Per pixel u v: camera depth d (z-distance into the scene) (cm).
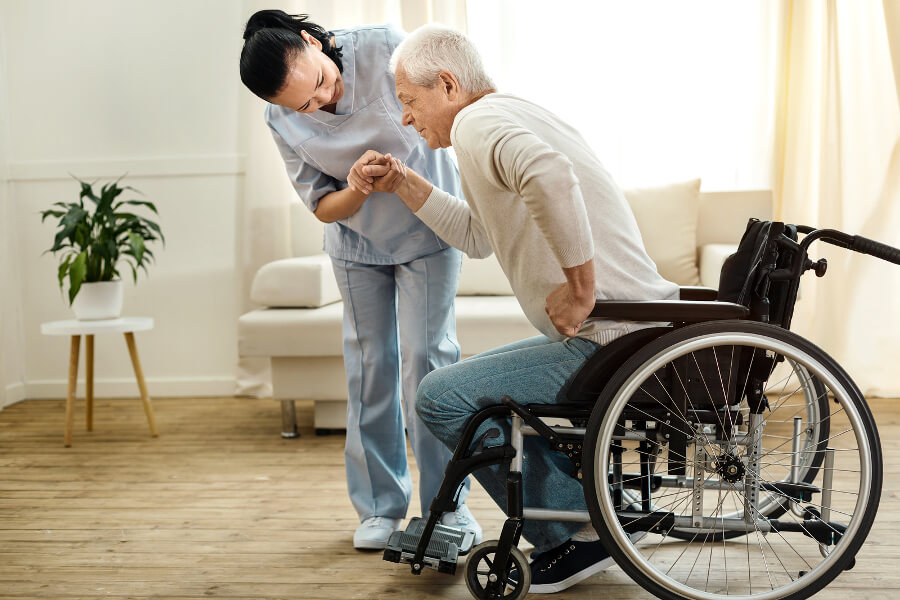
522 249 147
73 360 295
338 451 278
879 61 323
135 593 172
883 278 325
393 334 195
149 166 361
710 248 298
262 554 192
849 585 166
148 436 304
